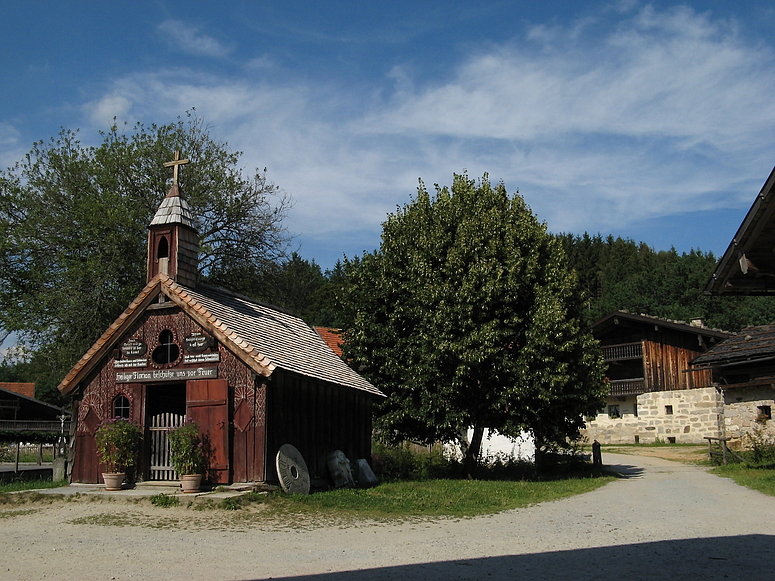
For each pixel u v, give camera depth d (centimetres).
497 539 1045
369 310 2464
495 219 2372
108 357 1748
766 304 6725
